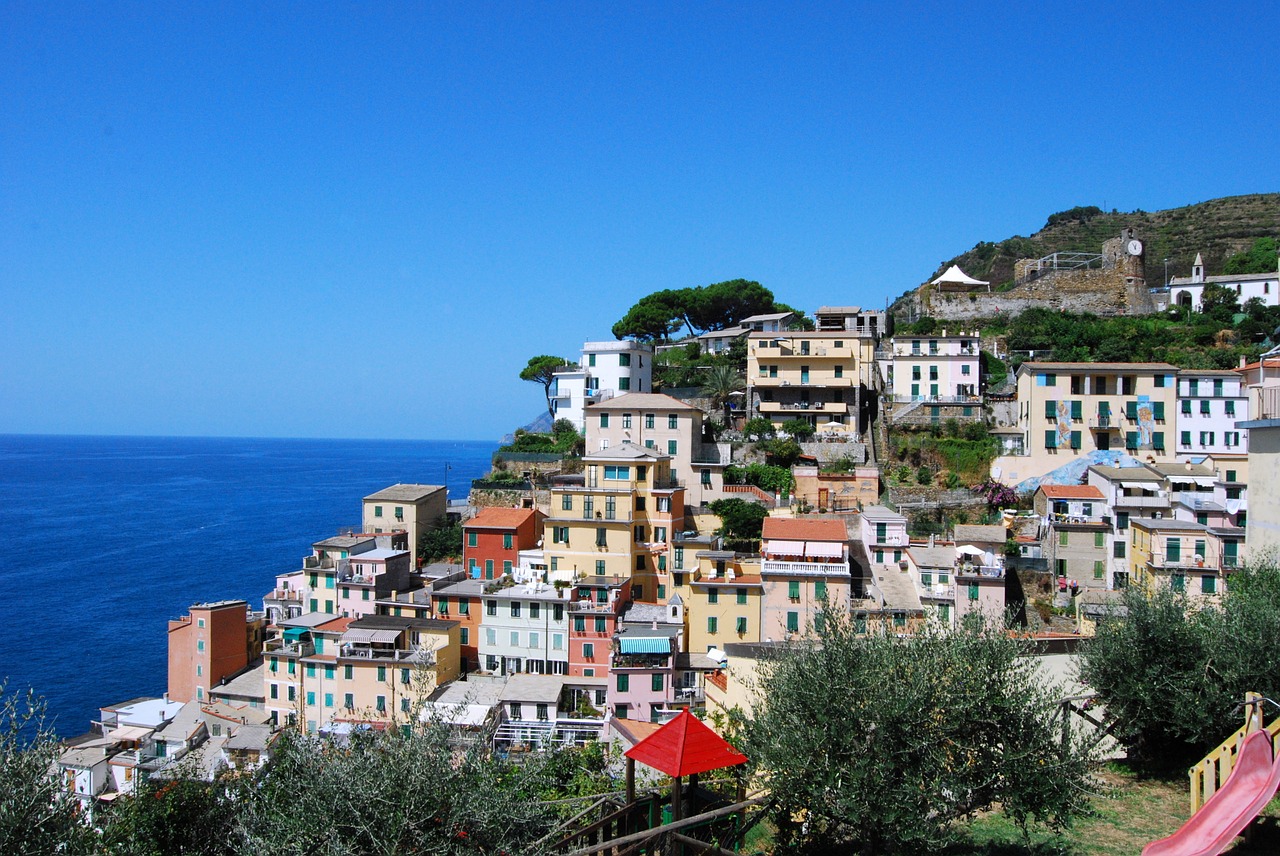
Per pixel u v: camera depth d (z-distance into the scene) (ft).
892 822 65.10
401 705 211.61
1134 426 284.41
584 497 259.39
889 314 423.64
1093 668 92.22
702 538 260.83
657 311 481.87
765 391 333.62
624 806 67.92
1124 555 232.94
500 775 73.15
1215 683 84.89
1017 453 291.38
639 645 205.98
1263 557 116.26
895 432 309.63
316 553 279.08
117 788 207.21
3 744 61.16
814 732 68.33
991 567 220.43
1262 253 483.10
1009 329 404.98
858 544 258.37
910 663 71.10
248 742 203.82
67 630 377.91
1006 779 69.10
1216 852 64.59
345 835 57.26
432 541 305.12
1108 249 427.74
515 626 234.58
